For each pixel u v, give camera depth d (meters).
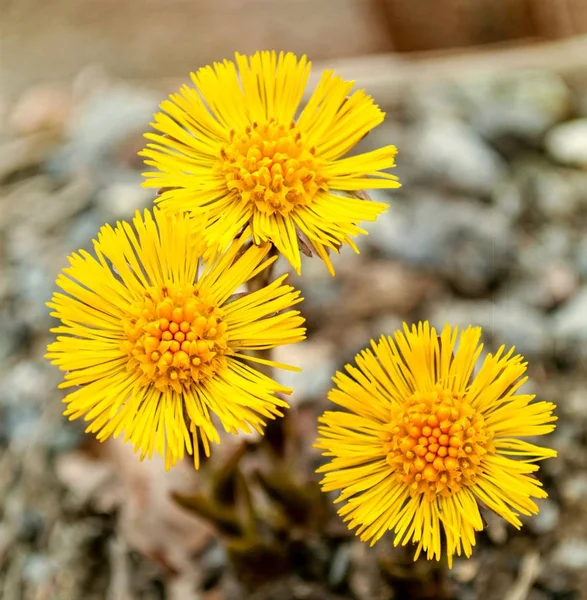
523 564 0.12
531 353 0.15
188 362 0.08
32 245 0.18
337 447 0.09
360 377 0.09
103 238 0.09
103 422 0.08
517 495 0.08
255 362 0.09
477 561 0.12
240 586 0.13
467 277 0.16
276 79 0.09
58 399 0.15
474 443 0.08
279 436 0.11
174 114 0.09
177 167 0.09
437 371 0.09
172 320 0.08
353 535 0.13
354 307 0.16
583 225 0.17
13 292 0.17
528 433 0.08
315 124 0.09
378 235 0.17
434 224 0.17
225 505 0.11
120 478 0.14
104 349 0.09
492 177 0.18
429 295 0.16
